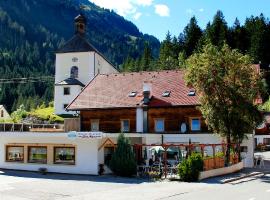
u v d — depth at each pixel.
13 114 92.12
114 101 46.28
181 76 48.06
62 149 37.38
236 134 37.16
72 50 82.31
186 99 43.72
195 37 134.62
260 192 25.36
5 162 39.69
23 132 38.34
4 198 24.05
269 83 101.81
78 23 84.31
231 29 132.00
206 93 37.09
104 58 88.25
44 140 38.00
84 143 36.31
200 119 42.47
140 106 44.16
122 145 35.12
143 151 41.38
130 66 142.62
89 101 47.31
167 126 43.47
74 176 34.84
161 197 23.67
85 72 81.50
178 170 32.38
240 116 36.66
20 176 34.78
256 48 116.50
